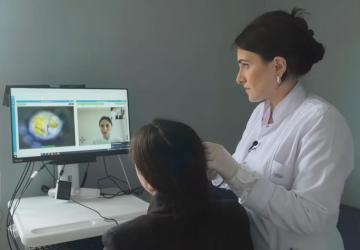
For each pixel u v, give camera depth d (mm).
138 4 2326
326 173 962
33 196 2059
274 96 1131
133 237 857
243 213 1008
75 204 1845
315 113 1041
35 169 2090
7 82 2010
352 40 2322
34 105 1853
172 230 876
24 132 1827
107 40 2242
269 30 1013
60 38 2117
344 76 2375
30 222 1571
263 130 1170
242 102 2756
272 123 1148
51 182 2129
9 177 2035
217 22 2625
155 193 916
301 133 1048
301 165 1010
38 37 2064
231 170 950
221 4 2635
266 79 1051
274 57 1026
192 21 2527
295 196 942
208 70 2609
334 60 2422
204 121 2613
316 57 1064
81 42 2172
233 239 961
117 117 2062
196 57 2557
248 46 1035
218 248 930
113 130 2049
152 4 2373
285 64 1042
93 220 1602
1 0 1977
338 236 1168
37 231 1478
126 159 2336
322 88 2494
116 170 2312
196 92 2568
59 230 1495
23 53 2035
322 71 2490
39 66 2076
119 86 2293
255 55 1035
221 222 949
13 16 2004
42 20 2068
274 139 1120
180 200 887
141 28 2344
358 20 2285
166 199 898
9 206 1846
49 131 1884
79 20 2160
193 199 897
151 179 891
